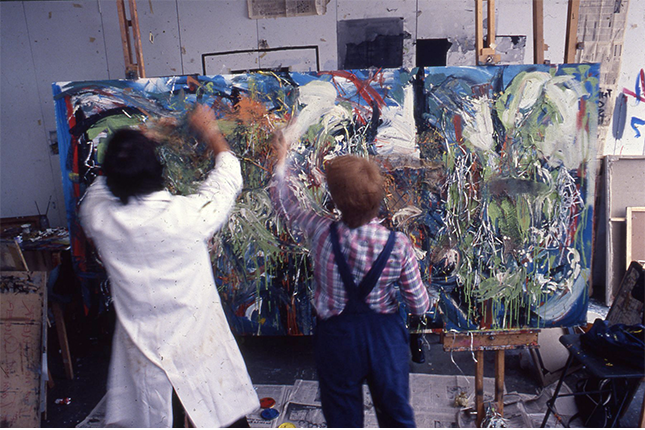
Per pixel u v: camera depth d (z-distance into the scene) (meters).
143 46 3.11
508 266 1.86
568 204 1.81
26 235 2.83
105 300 2.01
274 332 2.04
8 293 2.02
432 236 1.85
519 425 1.97
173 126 1.85
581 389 2.06
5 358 2.01
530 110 1.76
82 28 3.09
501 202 1.81
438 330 1.92
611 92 3.02
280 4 3.01
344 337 1.33
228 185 1.50
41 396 2.07
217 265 2.00
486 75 1.75
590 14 2.92
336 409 1.36
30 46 3.11
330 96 1.81
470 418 2.02
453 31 2.98
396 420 1.32
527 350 2.49
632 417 2.05
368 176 1.29
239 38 3.08
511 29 2.99
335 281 1.34
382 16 2.99
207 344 1.39
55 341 2.87
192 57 3.12
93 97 1.86
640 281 2.28
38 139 3.25
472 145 1.79
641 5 2.88
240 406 1.44
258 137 1.86
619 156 3.02
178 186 1.85
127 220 1.28
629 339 1.74
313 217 1.48
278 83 1.82
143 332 1.31
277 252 1.97
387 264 1.31
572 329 2.43
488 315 1.89
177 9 3.05
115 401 1.34
